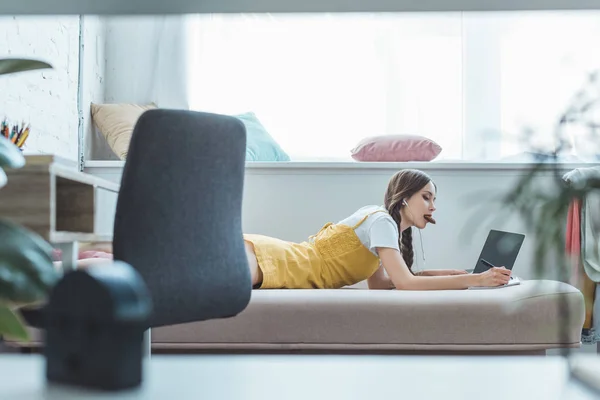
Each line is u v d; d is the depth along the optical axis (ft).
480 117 12.78
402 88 12.91
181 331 7.15
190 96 12.62
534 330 7.02
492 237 9.05
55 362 1.77
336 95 12.94
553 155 1.98
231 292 5.90
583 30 12.68
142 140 5.23
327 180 10.87
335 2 2.96
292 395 1.89
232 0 2.95
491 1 2.97
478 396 1.91
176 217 5.41
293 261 8.46
